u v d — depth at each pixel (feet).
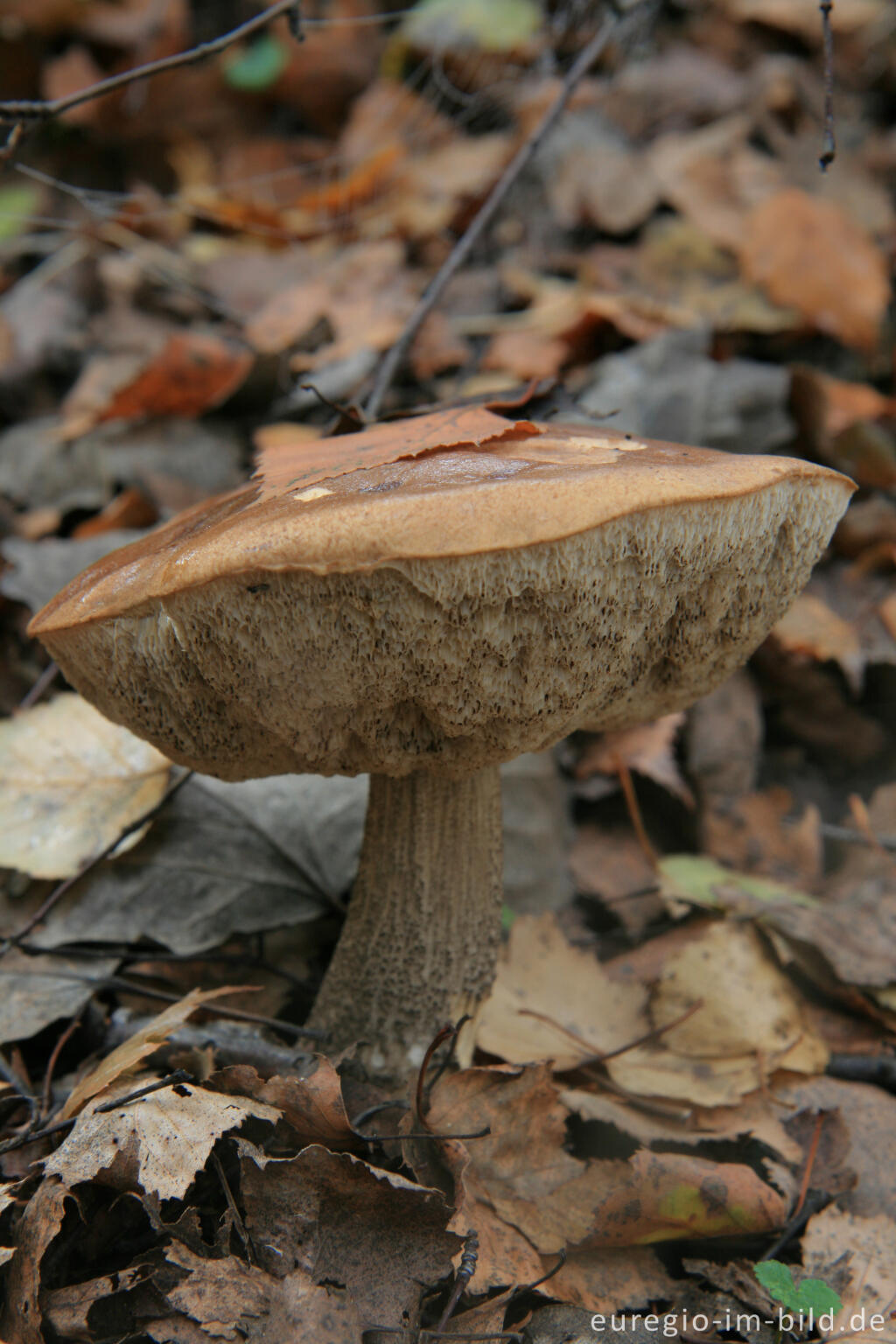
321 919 1.22
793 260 1.74
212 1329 0.96
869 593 1.44
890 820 1.35
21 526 1.51
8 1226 1.00
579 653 0.96
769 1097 1.11
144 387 1.57
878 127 2.16
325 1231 0.99
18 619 1.39
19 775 1.21
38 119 1.16
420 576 0.92
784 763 1.41
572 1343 0.99
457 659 0.95
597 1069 1.12
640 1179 1.02
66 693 1.25
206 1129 1.00
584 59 1.42
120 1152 0.99
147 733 1.03
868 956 1.18
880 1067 1.13
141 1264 0.98
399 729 1.00
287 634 0.95
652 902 1.27
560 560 0.93
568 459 0.98
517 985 1.14
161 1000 1.16
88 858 1.18
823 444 1.50
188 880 1.19
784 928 1.19
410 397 1.67
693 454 1.00
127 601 0.97
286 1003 1.17
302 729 0.99
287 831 1.21
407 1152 1.02
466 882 1.09
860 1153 1.08
